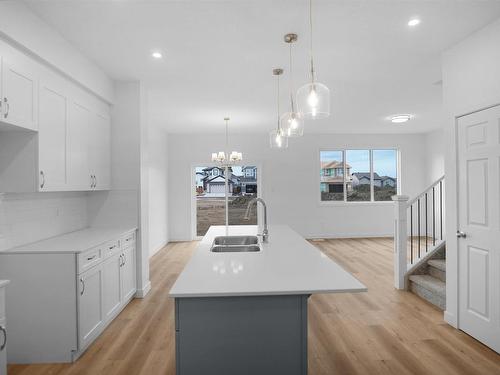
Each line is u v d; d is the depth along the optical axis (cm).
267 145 739
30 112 231
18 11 212
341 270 185
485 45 251
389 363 232
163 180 679
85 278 249
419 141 761
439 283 354
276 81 379
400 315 317
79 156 301
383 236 758
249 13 233
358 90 424
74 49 283
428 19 242
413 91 430
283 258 214
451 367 226
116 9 226
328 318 311
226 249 279
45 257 238
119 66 329
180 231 727
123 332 283
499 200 240
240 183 754
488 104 247
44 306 237
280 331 159
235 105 485
